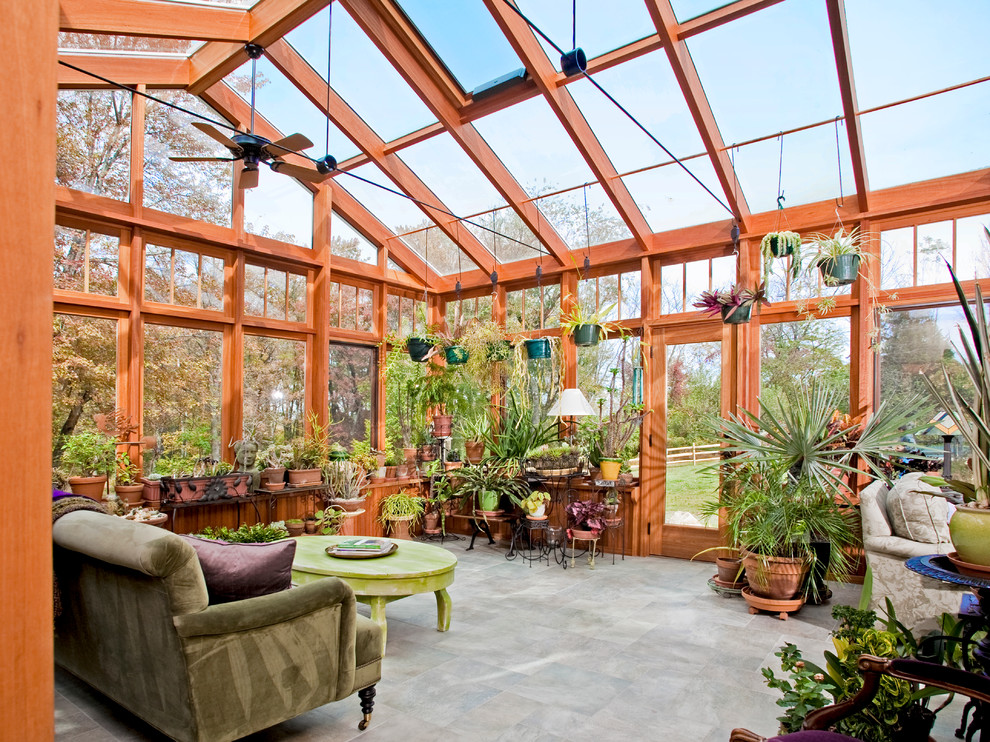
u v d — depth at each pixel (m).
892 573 3.51
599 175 4.98
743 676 3.01
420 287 6.95
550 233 6.04
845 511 4.31
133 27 3.72
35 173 0.68
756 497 4.08
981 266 4.24
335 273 6.06
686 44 3.93
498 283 6.72
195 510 4.68
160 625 2.08
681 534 5.55
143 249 4.56
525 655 3.29
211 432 4.99
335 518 5.39
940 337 4.39
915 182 4.50
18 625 0.66
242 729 2.14
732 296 4.30
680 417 5.62
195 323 4.91
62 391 4.14
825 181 4.73
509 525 6.41
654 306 5.77
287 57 4.47
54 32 0.71
